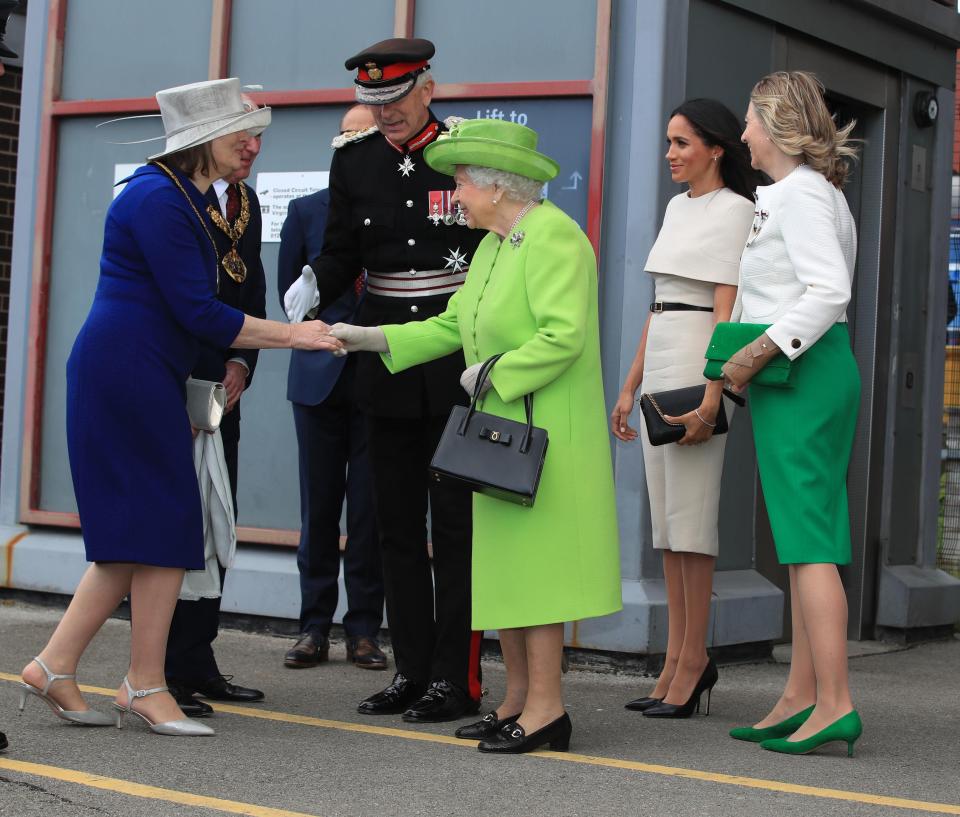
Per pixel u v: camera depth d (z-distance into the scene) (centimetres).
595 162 578
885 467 718
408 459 477
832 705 423
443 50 618
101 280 431
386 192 468
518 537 406
